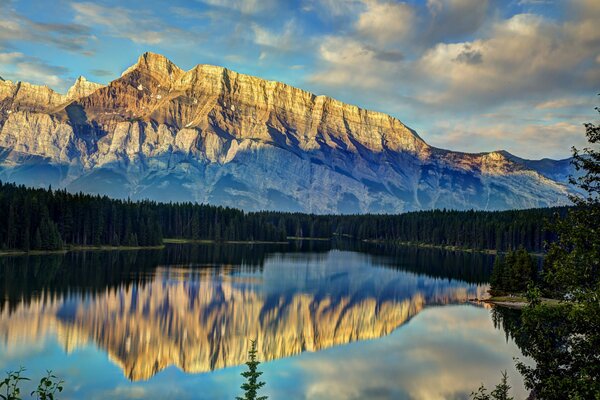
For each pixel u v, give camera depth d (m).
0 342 77.75
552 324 28.23
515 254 138.88
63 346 78.12
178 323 97.25
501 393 35.75
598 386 24.06
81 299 112.62
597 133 28.38
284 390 63.66
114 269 164.75
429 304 124.88
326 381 67.44
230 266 189.75
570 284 27.56
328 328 98.50
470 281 167.38
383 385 65.81
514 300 129.12
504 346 85.62
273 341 88.56
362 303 124.44
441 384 65.88
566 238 28.42
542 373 28.03
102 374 67.56
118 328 90.69
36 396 57.91
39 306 103.50
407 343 87.50
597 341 25.75
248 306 115.69
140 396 60.62
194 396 61.78
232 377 69.44
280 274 172.12
